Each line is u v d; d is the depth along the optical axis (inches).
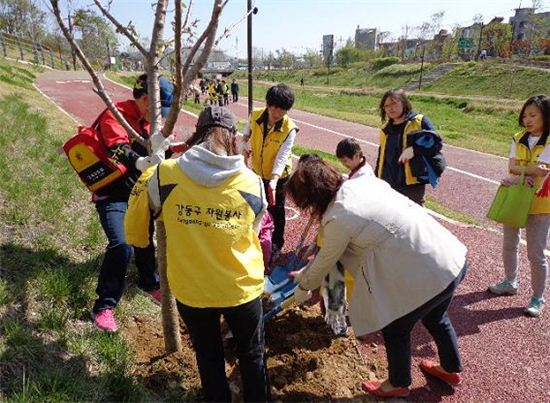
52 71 1167.6
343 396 115.9
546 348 141.1
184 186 85.8
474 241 225.6
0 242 143.1
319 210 102.2
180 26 82.2
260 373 95.5
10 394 90.2
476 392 121.4
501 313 159.8
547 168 143.0
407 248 97.0
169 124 97.3
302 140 513.7
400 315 100.2
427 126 154.4
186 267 87.0
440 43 2369.6
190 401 107.4
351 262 105.9
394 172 159.9
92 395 98.0
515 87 1454.2
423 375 126.4
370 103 1187.3
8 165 211.0
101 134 120.9
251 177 90.9
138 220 94.3
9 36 1438.2
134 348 121.3
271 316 128.9
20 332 104.4
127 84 1009.5
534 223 151.4
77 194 204.7
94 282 137.5
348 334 140.3
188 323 92.2
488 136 625.3
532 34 2048.5
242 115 739.4
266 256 159.2
